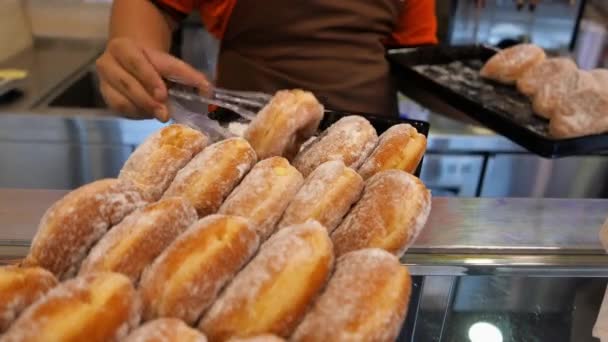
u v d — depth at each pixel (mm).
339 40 1246
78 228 395
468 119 1324
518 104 1248
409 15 1444
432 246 530
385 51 1429
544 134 1098
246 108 811
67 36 1885
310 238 379
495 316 511
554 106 1134
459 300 513
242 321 345
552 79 1188
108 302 327
